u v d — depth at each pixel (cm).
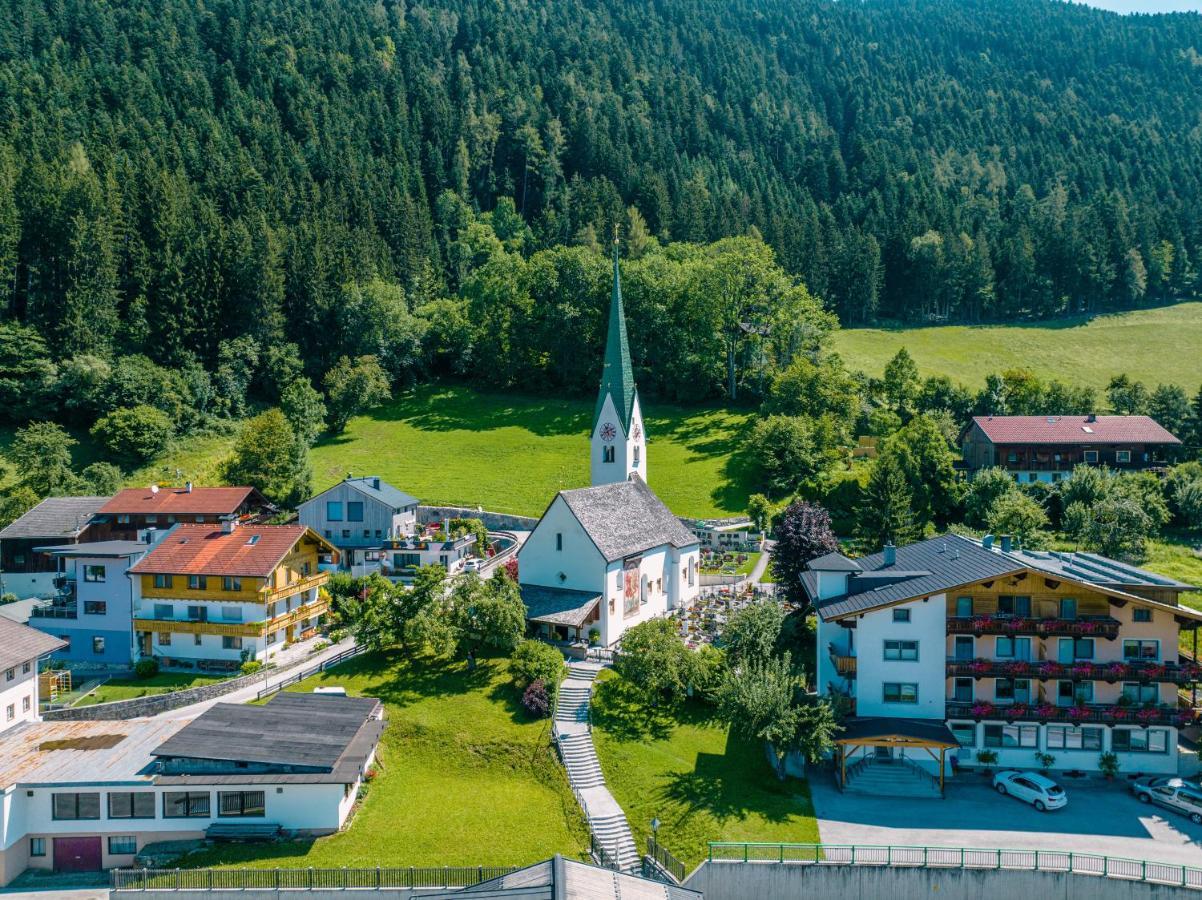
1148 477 9838
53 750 5175
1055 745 5272
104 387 12362
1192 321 19212
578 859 4462
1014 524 8681
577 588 6831
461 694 5922
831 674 5606
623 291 14712
